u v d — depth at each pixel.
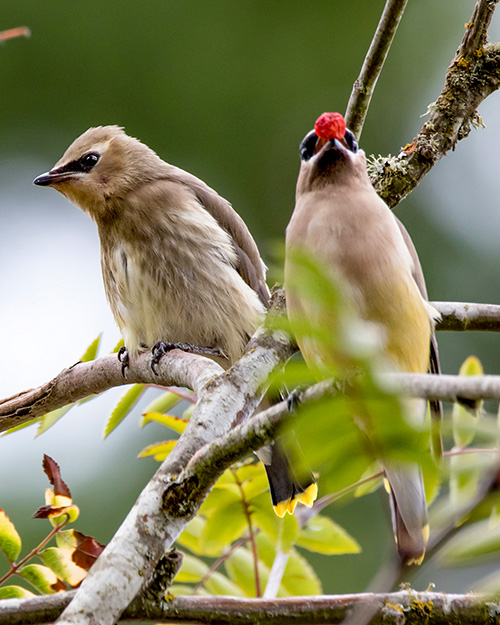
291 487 8.48
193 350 10.84
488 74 9.66
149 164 11.54
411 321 7.02
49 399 9.27
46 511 7.27
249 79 19.31
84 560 7.28
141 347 11.07
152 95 19.23
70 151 11.72
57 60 19.19
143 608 6.51
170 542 6.29
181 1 19.22
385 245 7.05
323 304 4.29
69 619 5.86
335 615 6.70
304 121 19.30
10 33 8.84
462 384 4.66
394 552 4.43
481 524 4.31
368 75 9.09
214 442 6.20
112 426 9.10
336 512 14.32
